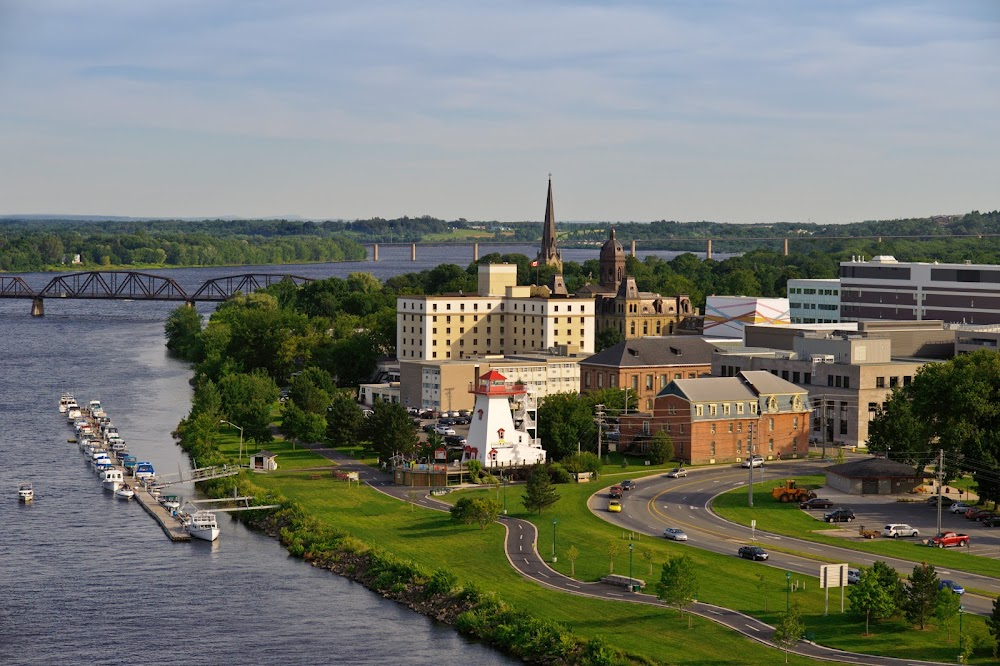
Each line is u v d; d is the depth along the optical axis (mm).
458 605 180125
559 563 196750
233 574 199750
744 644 158375
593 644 157750
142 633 173250
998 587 179500
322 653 166250
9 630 173750
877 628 163250
